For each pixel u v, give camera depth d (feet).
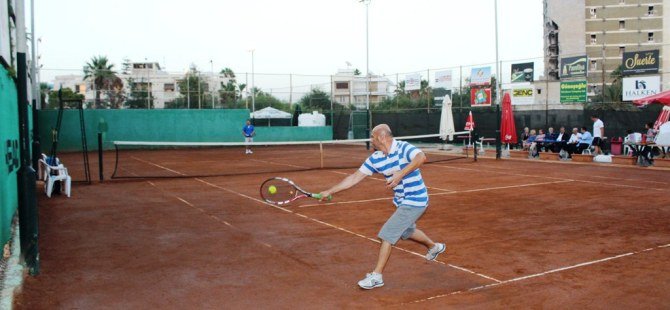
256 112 123.13
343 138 120.98
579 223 28.91
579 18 289.94
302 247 24.48
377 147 18.69
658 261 21.48
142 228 28.81
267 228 28.58
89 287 18.99
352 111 117.08
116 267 21.49
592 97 123.03
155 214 32.86
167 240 26.05
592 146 66.90
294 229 28.27
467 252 23.27
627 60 78.38
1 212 23.76
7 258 23.21
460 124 98.68
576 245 24.20
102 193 41.93
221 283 19.40
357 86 232.12
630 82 77.51
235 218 31.42
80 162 75.66
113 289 18.78
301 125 119.65
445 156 77.30
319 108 126.00
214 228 28.71
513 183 45.42
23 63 20.89
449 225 28.78
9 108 30.25
